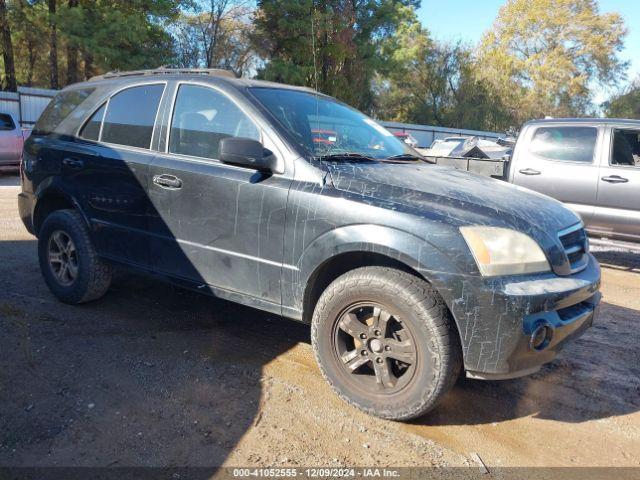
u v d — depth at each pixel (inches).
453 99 1882.4
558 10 1909.4
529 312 107.4
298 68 1071.0
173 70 165.5
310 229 123.8
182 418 117.7
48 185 179.3
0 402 121.0
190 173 144.1
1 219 316.5
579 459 110.3
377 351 118.9
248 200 133.6
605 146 269.3
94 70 1122.0
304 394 129.6
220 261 140.6
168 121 155.3
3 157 519.2
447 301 109.1
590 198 270.5
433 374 111.1
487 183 140.3
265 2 1056.2
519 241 112.3
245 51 1169.4
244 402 125.3
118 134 167.0
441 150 797.9
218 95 147.4
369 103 1715.1
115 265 166.1
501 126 1823.3
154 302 186.7
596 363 155.4
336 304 122.0
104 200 163.9
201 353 149.8
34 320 166.7
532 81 1886.1
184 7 1083.9
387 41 1328.7
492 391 136.7
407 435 115.3
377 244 114.4
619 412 129.3
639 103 2037.4
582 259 131.2
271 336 163.5
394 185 123.5
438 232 110.4
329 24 437.7
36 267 221.0
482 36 2016.5
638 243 264.2
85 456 103.9
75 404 121.4
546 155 283.7
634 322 191.8
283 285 130.0
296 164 130.6
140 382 132.4
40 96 845.2
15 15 1008.9
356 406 122.2
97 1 998.4
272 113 139.6
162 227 151.0
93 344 152.3
